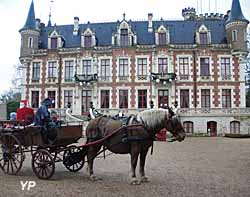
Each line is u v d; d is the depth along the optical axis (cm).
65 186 849
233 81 3928
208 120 3844
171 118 862
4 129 1075
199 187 844
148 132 869
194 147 2159
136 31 4381
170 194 763
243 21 4006
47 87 4216
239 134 3453
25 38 4353
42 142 980
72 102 4134
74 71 4184
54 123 996
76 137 1038
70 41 4447
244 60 3959
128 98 4012
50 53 4272
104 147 953
